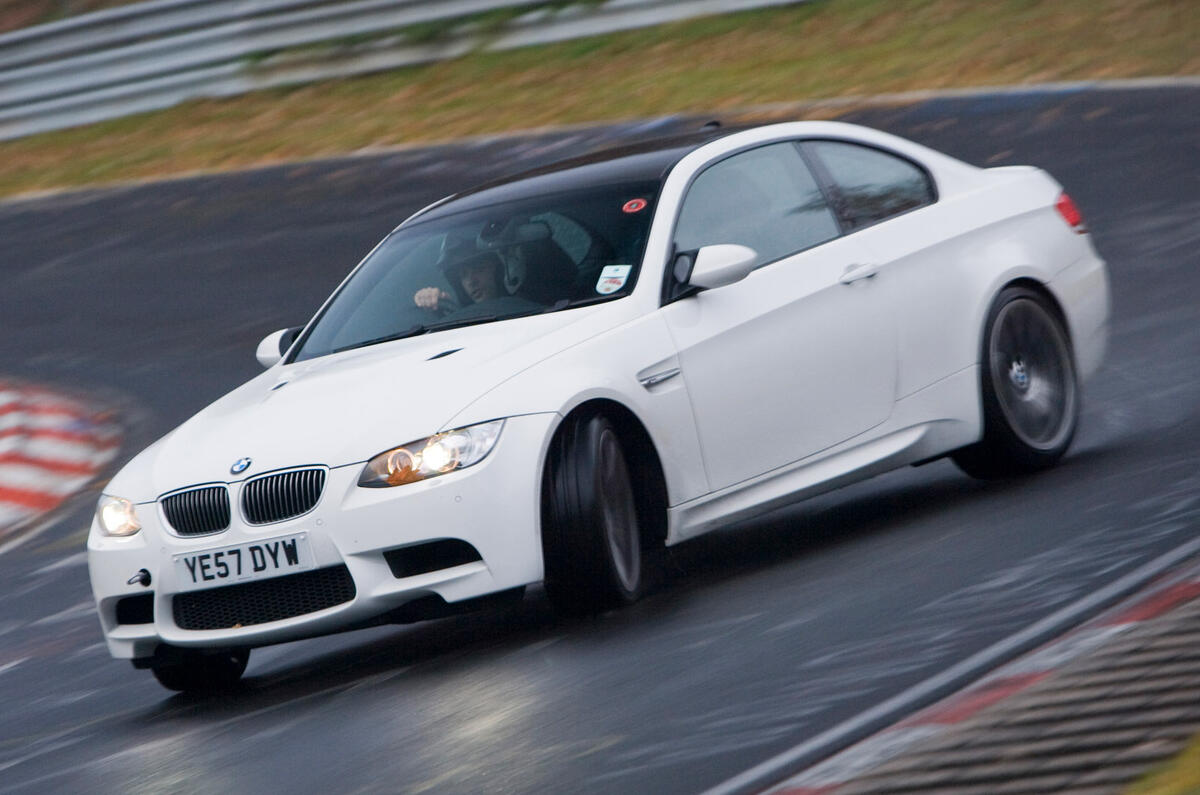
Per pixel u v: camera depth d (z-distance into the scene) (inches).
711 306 784.9
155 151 2443.4
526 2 2571.4
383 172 2134.6
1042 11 2370.8
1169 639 516.1
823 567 759.1
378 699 660.1
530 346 732.7
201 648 721.0
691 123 2073.1
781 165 866.1
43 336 1780.3
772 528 918.4
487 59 2541.8
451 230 860.0
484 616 816.9
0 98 2655.0
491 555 683.4
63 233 2159.2
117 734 703.1
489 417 694.5
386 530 678.5
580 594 716.0
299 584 697.0
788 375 800.3
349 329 829.8
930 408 861.2
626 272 782.5
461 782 510.9
